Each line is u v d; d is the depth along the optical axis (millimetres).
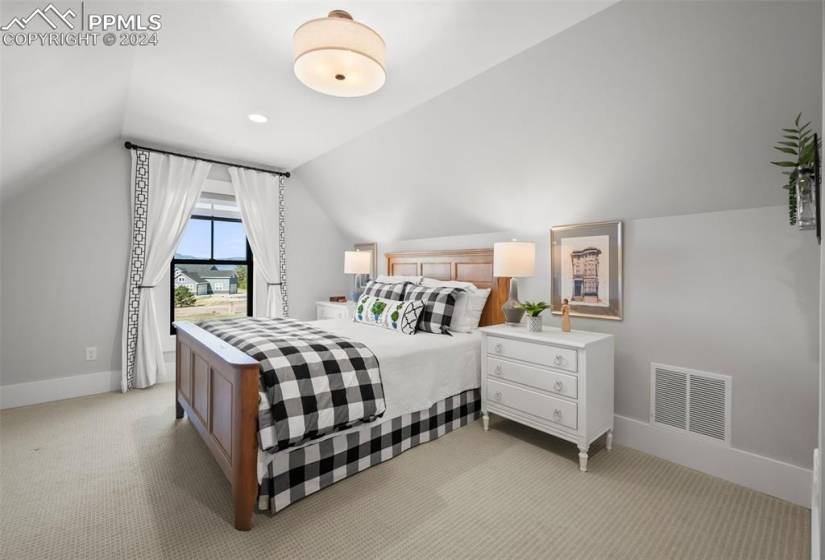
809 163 1477
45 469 2189
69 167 3383
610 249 2639
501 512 1841
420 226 4133
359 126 3268
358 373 2068
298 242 4871
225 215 4641
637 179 2361
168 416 3004
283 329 2645
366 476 2152
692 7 1632
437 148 3135
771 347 2033
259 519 1779
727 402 2170
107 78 2230
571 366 2285
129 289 3617
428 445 2547
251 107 2912
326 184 4562
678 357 2357
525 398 2525
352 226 4977
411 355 2436
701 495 1998
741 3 1550
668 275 2387
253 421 1713
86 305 3494
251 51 2174
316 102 2812
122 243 3656
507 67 2258
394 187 3871
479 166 3033
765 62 1645
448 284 3443
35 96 1854
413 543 1629
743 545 1619
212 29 1961
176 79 2490
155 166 3734
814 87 1618
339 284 5277
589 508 1876
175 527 1710
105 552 1553
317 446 1979
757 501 1952
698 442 2273
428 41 2047
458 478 2141
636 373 2541
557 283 2959
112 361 3633
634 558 1546
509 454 2430
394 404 2311
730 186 2072
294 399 1791
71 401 3312
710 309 2229
